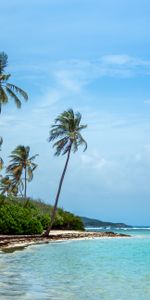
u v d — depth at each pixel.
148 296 16.23
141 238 78.88
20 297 15.08
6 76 43.12
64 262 29.66
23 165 79.94
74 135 60.06
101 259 33.38
